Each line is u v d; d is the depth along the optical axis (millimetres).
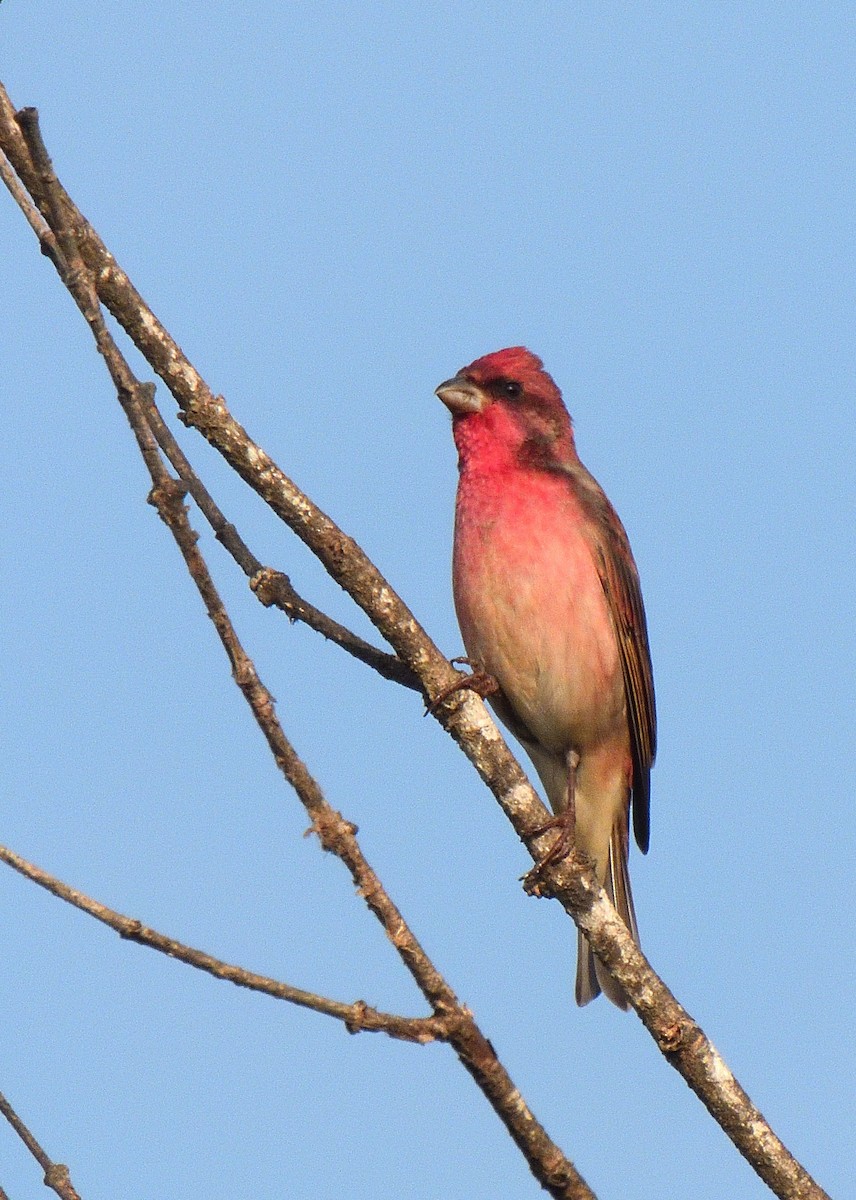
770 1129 9070
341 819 7520
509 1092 7840
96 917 6855
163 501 7250
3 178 7305
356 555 9242
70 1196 7215
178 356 8750
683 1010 9578
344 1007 7418
